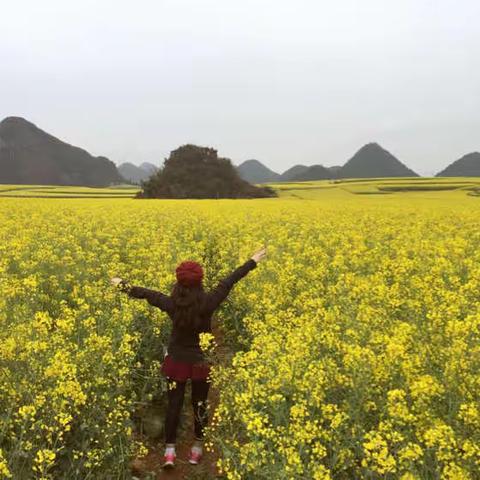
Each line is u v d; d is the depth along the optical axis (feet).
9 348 16.46
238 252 40.11
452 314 20.16
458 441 12.20
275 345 16.90
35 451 14.67
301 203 127.34
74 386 14.93
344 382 15.29
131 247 44.01
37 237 45.57
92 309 24.75
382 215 76.84
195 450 17.74
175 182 349.00
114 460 15.84
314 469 11.87
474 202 128.98
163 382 21.17
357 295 25.34
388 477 12.25
